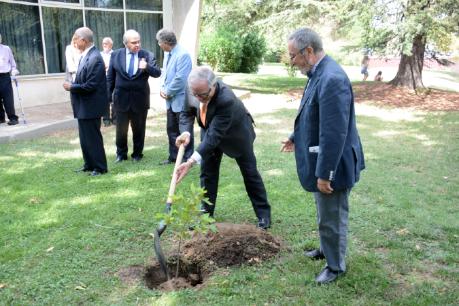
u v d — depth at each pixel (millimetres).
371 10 11617
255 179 4160
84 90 5375
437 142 7727
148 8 13109
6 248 3809
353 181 3000
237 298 3086
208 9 16984
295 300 3062
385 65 28469
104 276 3385
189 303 3029
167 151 7031
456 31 11828
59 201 4895
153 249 3811
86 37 5332
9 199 4941
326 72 2846
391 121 9758
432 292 3152
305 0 13219
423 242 3959
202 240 3748
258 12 15422
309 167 3037
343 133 2789
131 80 6066
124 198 4992
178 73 5840
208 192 4207
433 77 20750
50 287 3227
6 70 8156
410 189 5297
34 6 10750
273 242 3830
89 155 5848
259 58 21828
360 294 3137
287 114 10359
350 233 4129
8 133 7648
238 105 3818
